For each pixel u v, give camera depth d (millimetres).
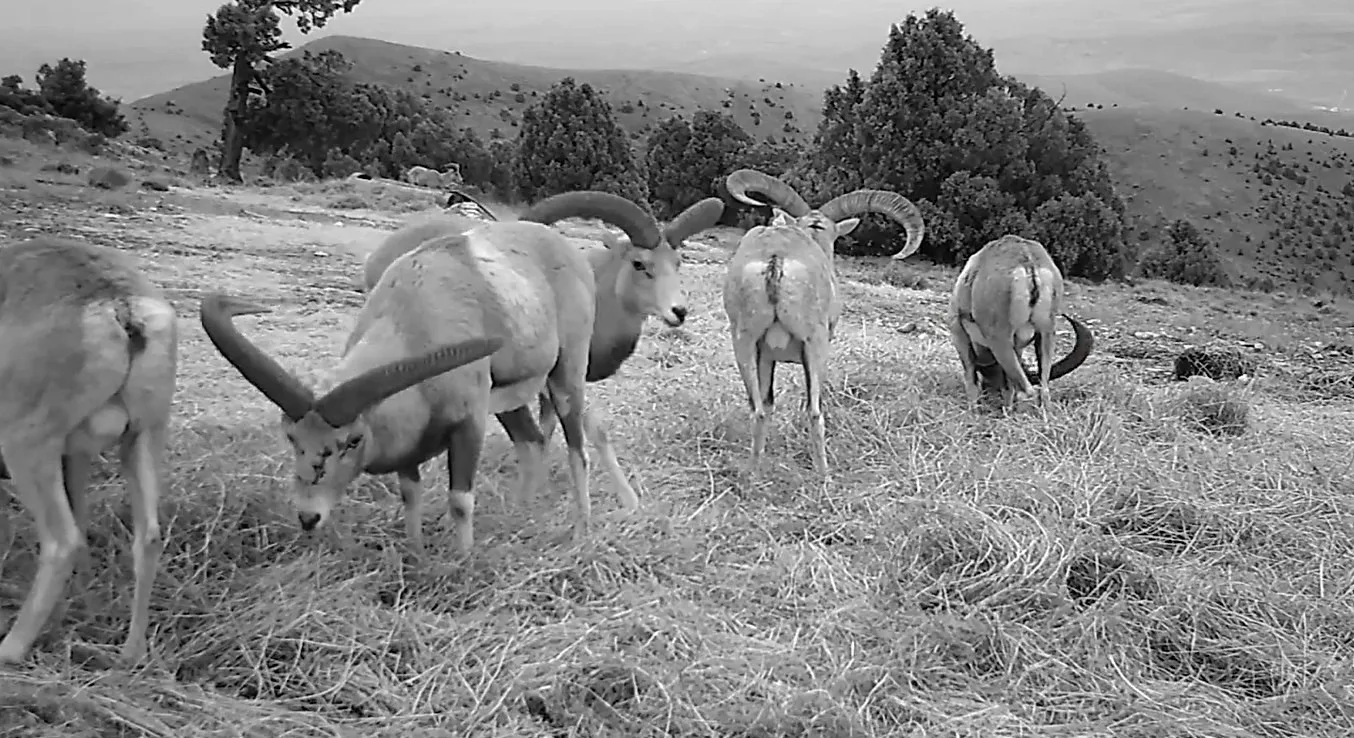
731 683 5043
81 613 5215
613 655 5121
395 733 4594
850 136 28250
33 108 43656
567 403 6664
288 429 5109
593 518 6695
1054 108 27812
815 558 6402
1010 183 26656
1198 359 11445
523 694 4871
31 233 13375
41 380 4602
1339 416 9844
